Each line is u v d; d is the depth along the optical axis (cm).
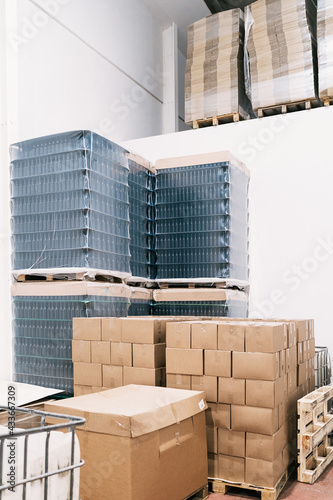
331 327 527
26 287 445
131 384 331
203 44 677
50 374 436
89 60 636
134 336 343
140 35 782
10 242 459
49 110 549
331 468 355
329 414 395
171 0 805
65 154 439
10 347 452
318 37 585
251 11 643
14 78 488
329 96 575
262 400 295
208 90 660
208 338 315
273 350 296
